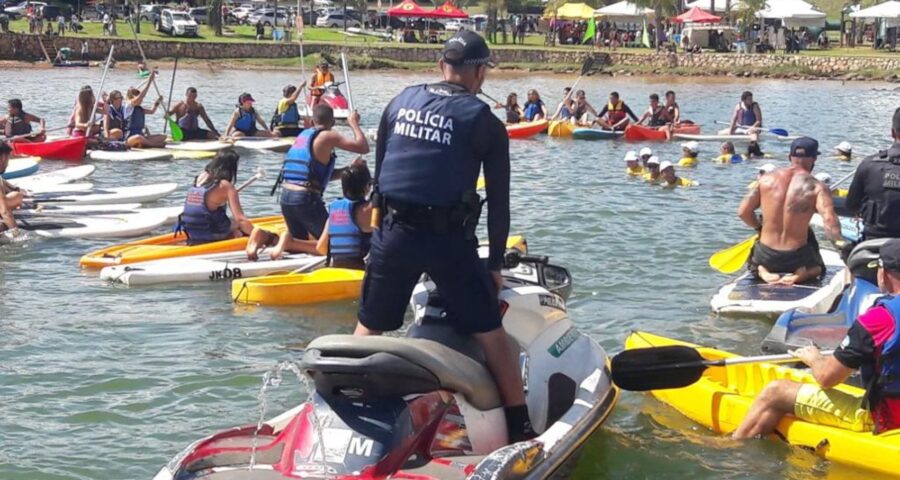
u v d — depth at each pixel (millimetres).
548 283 7223
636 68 56750
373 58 55688
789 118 32781
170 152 20984
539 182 18328
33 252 12219
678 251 12727
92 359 8281
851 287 7957
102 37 54500
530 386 6250
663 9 64938
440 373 5199
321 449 4969
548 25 72750
